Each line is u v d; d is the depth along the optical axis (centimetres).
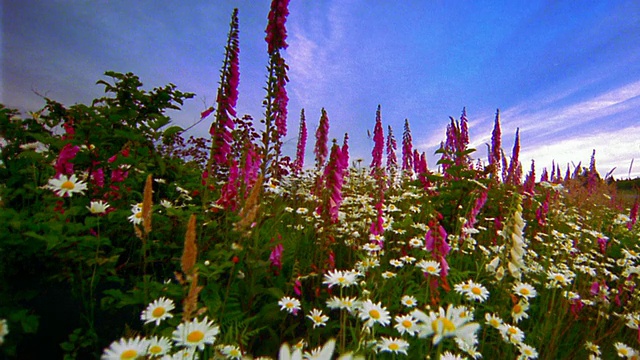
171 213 315
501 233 247
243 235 203
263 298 298
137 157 374
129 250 333
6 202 297
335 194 327
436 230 236
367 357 195
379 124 831
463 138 781
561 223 579
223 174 587
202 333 156
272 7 352
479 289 246
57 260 245
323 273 297
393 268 355
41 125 409
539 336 272
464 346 209
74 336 195
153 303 201
